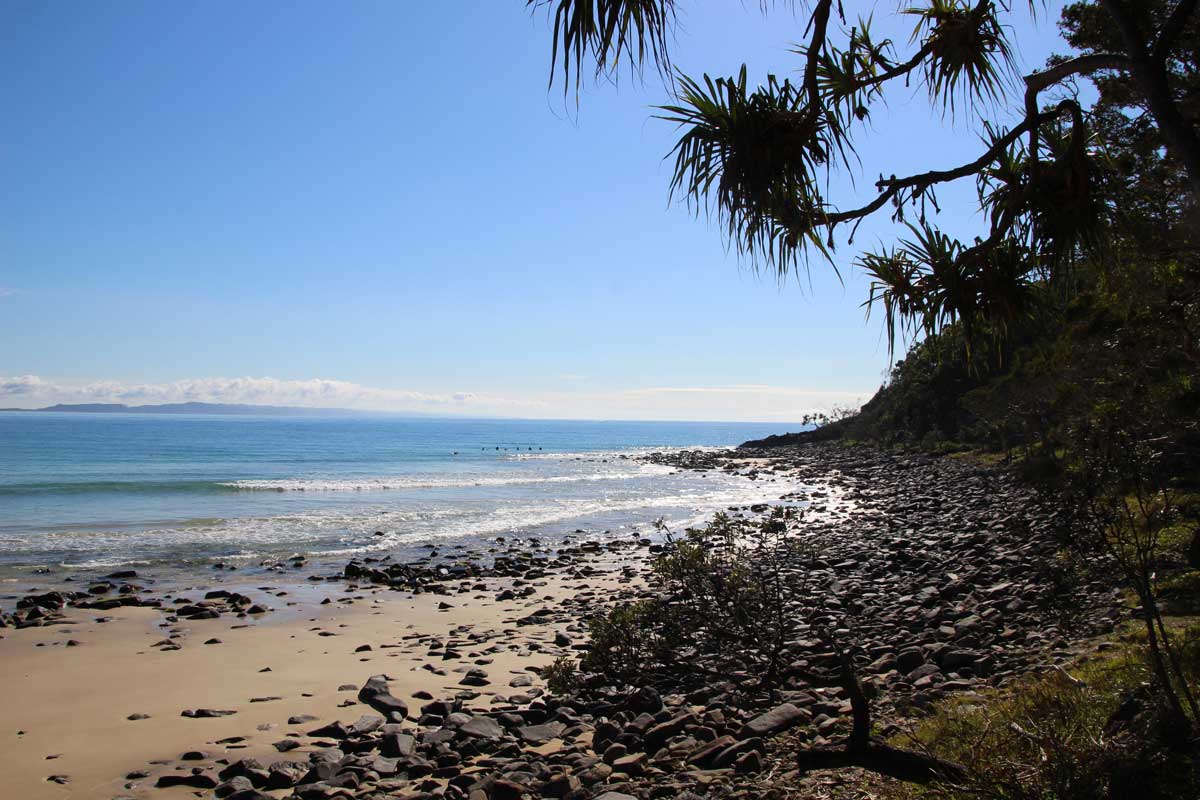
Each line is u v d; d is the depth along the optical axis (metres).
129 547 22.05
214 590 16.80
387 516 30.09
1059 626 8.09
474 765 7.00
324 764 7.04
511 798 6.05
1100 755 4.02
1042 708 5.18
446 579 18.69
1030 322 4.34
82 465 56.25
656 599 8.58
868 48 3.98
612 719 7.92
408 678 10.60
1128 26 3.60
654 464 69.62
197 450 82.94
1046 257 4.10
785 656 8.64
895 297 4.21
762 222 3.83
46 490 36.81
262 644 12.57
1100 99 8.46
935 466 41.47
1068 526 4.59
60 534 23.88
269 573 19.00
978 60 4.02
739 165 3.68
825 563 17.02
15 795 6.79
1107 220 4.12
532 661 11.47
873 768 4.50
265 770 7.15
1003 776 4.17
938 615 10.78
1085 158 3.90
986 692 6.98
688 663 8.42
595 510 32.91
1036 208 4.01
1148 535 4.32
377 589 17.39
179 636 13.02
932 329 4.21
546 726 7.99
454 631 13.55
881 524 24.58
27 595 15.92
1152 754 3.91
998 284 4.05
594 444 141.00
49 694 9.86
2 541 22.58
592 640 8.44
